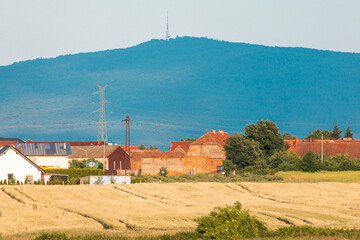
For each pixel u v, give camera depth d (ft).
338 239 559.38
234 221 570.46
